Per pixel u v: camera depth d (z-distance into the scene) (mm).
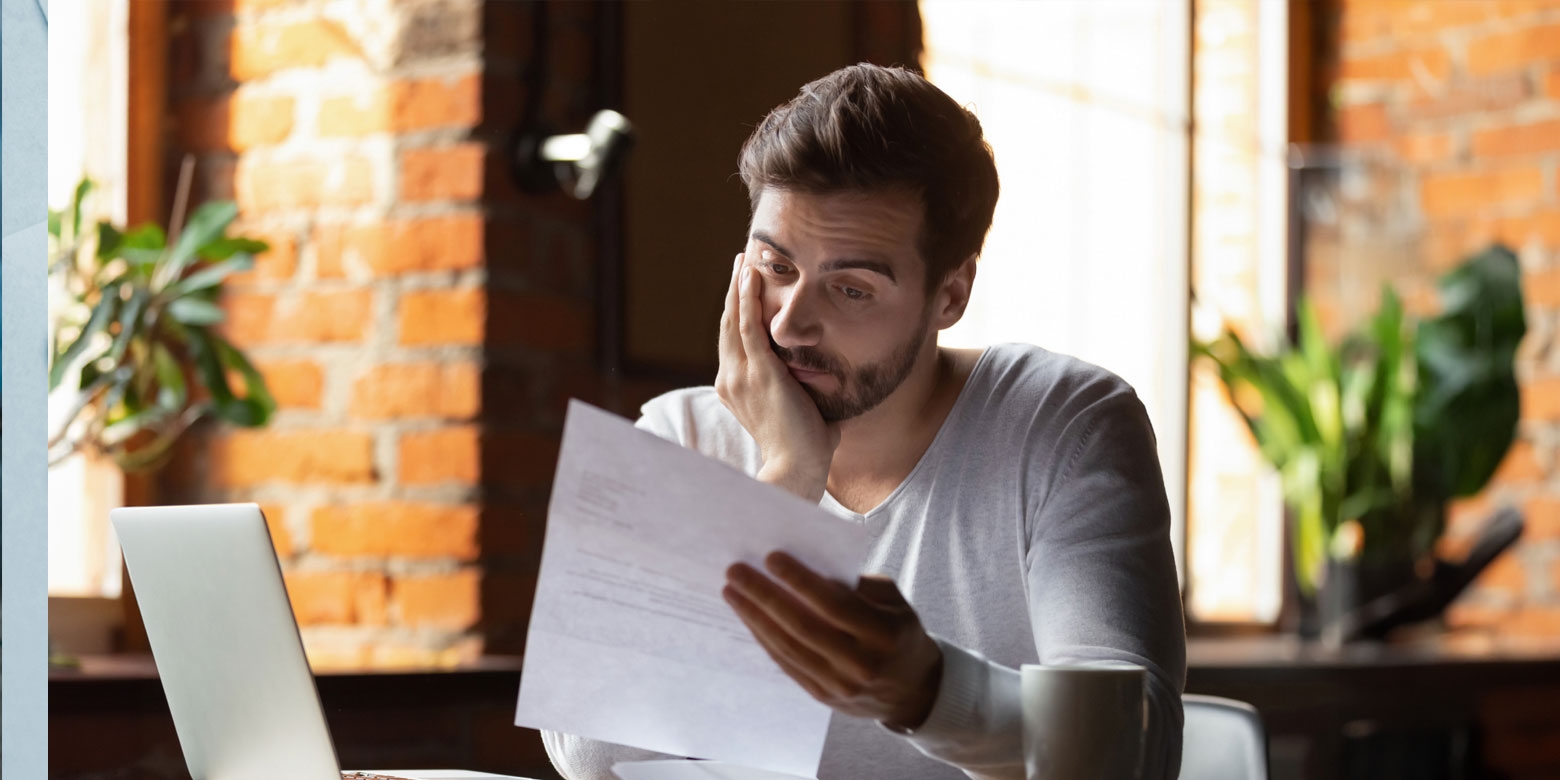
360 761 1595
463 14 1866
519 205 1888
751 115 2133
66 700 1493
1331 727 2107
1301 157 2807
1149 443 1166
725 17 2088
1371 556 2418
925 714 853
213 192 1974
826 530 812
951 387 1272
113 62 1921
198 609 952
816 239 1099
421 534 1857
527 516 1887
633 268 1979
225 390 1671
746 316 1175
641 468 813
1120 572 1048
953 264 1146
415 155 1884
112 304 1623
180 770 1577
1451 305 2541
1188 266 2721
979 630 1233
